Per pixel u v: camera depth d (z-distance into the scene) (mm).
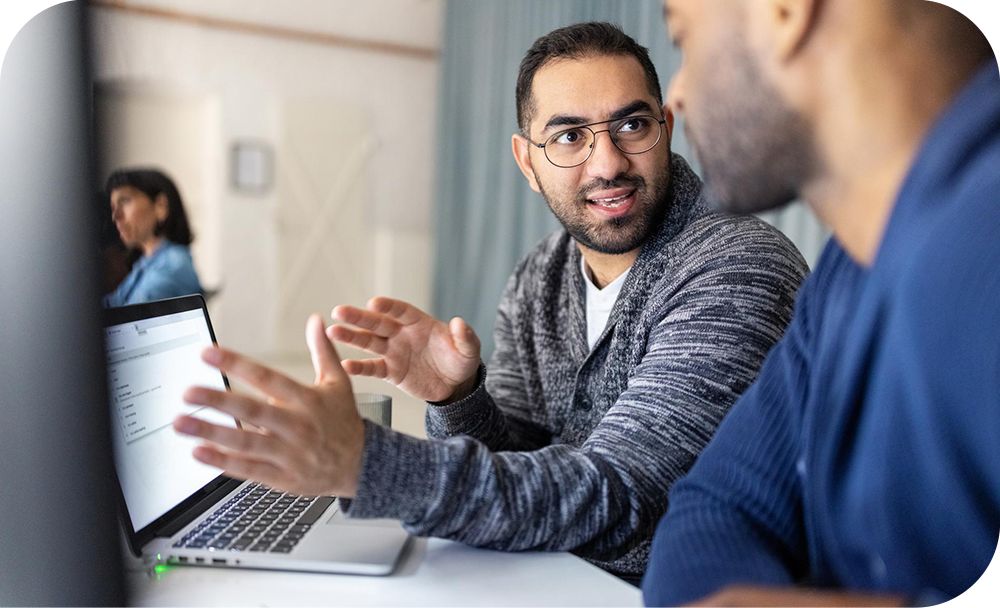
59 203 574
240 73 5125
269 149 5234
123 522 710
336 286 5500
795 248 1114
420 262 5582
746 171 583
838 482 626
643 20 3229
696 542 709
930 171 522
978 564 547
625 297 1142
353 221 5488
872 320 572
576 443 1232
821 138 558
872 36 531
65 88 567
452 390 1013
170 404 855
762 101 557
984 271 495
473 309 4891
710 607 605
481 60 4750
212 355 645
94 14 577
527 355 1345
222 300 5230
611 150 1110
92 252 582
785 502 750
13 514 582
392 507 704
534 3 4270
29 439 581
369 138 5453
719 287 998
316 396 675
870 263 593
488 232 4777
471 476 737
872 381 586
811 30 533
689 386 910
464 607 662
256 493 926
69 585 587
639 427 874
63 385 585
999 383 494
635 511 816
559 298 1318
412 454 719
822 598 592
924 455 539
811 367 744
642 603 682
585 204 1148
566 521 770
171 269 2096
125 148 4773
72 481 587
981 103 515
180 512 816
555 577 731
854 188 567
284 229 5324
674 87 607
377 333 964
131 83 4781
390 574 721
